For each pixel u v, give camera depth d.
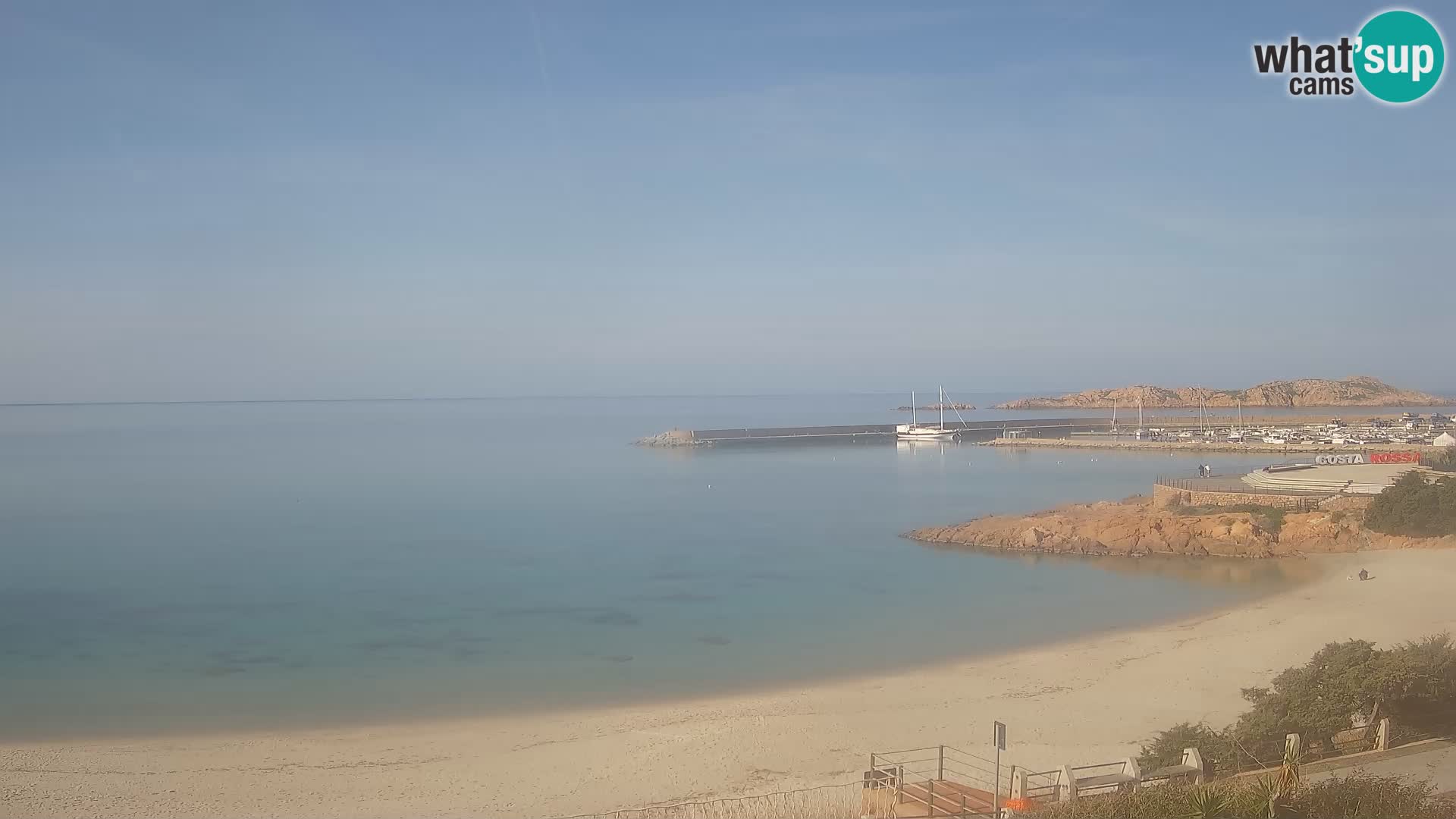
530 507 108.69
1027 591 60.59
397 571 68.94
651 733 34.22
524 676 42.81
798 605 57.19
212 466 169.38
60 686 41.41
